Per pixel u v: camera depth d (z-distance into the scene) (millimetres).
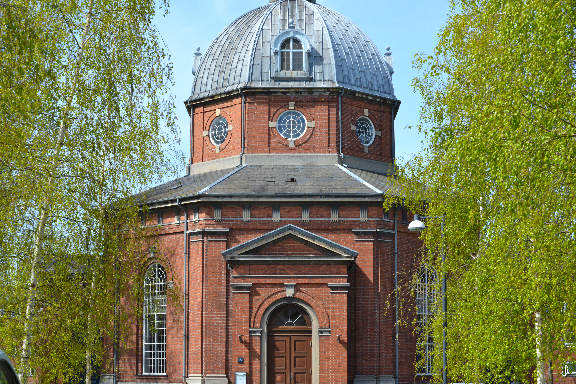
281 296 33531
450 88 25922
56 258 23359
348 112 40438
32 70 20531
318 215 35594
